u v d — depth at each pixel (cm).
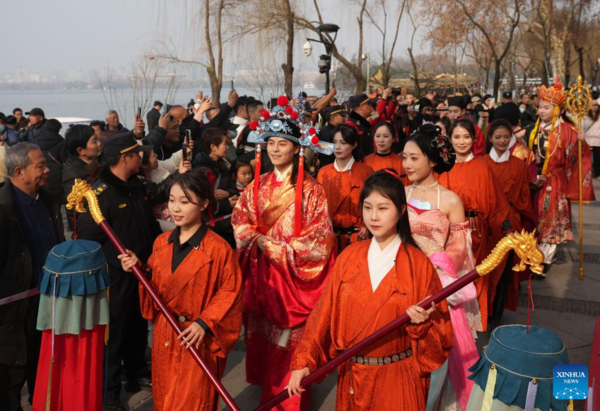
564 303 607
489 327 536
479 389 284
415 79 2834
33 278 370
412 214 386
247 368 417
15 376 363
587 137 1293
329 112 838
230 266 329
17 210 368
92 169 400
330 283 297
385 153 600
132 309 407
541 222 692
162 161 570
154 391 341
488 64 3706
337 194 516
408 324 279
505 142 570
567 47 3103
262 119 392
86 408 345
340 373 302
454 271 362
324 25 1391
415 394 290
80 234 393
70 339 339
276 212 392
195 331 310
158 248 339
